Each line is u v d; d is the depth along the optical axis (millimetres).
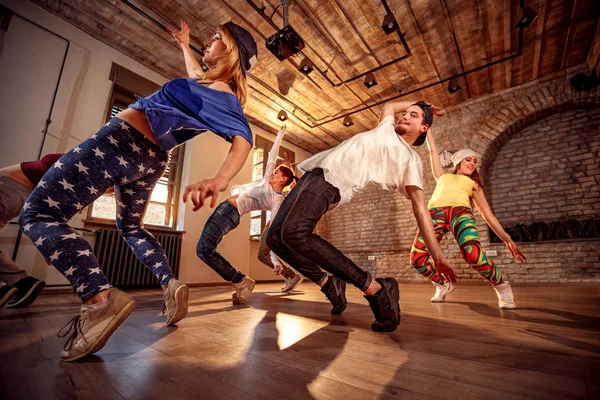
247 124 816
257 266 5469
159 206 4246
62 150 3188
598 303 1684
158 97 832
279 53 3303
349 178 1047
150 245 1199
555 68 4523
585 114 4547
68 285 3012
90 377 581
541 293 2492
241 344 850
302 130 6293
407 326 1103
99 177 757
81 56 3543
